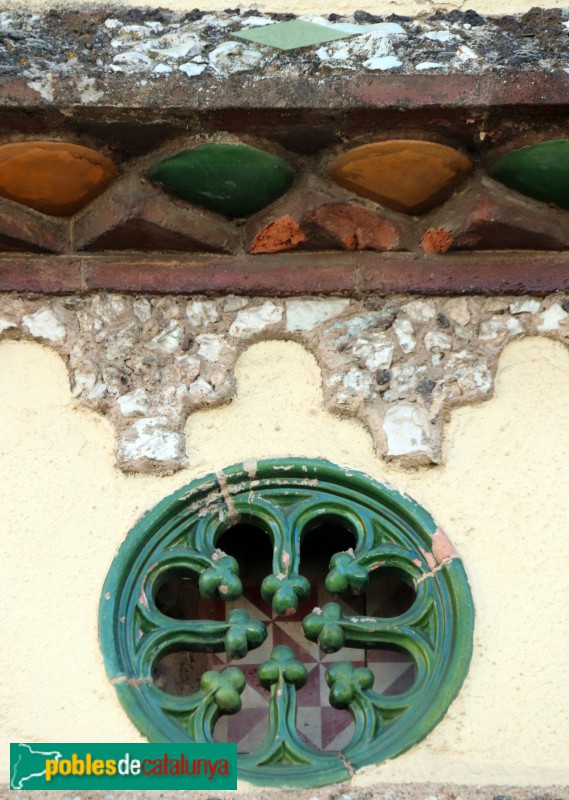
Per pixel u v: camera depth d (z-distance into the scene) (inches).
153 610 179.5
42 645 176.6
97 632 177.0
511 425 189.3
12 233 191.9
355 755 169.9
